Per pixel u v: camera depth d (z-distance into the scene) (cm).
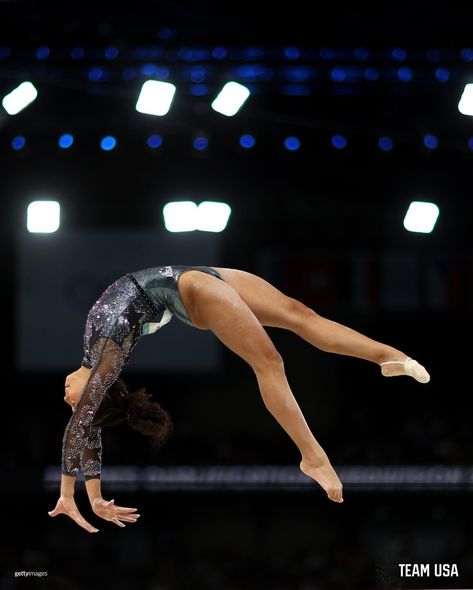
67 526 3388
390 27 3228
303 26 3244
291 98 3822
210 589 3072
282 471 3725
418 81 3434
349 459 3941
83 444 1370
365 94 3769
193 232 4256
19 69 3069
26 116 3775
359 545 3416
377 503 3569
